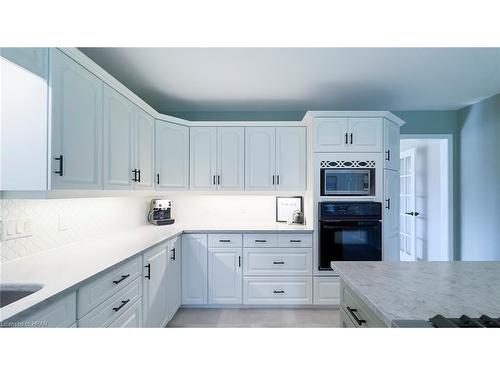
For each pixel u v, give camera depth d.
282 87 2.88
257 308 2.93
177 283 2.76
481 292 1.08
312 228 2.92
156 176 2.86
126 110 2.19
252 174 3.21
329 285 2.88
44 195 1.40
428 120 3.77
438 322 0.82
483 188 3.38
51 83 1.36
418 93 3.11
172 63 2.34
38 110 1.36
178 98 3.19
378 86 2.89
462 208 3.70
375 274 1.31
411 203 4.72
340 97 3.20
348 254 2.85
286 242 2.90
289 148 3.22
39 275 1.31
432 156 4.14
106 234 2.47
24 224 1.60
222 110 3.63
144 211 3.24
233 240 2.90
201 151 3.22
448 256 3.78
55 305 1.12
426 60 2.33
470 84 2.87
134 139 2.35
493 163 3.25
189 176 3.21
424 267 1.43
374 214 2.83
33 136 1.36
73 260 1.58
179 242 2.81
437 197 4.02
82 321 1.28
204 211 3.52
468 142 3.59
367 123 2.91
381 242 2.86
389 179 2.98
